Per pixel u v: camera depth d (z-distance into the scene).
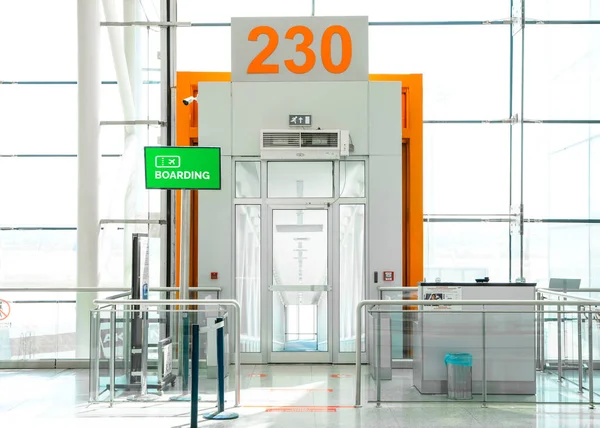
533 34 12.89
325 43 10.93
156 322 8.02
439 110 13.23
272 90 10.84
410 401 8.00
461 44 13.28
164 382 8.00
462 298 8.41
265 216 10.80
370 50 13.36
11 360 10.30
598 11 12.84
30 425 7.08
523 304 7.84
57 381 9.30
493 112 13.20
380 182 10.78
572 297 8.95
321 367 10.42
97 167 11.83
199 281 10.77
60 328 10.34
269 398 8.30
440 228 13.18
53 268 13.93
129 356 8.02
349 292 10.77
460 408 7.79
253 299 10.77
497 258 13.12
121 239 11.88
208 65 13.28
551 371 8.00
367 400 8.08
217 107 10.85
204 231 10.77
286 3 13.43
